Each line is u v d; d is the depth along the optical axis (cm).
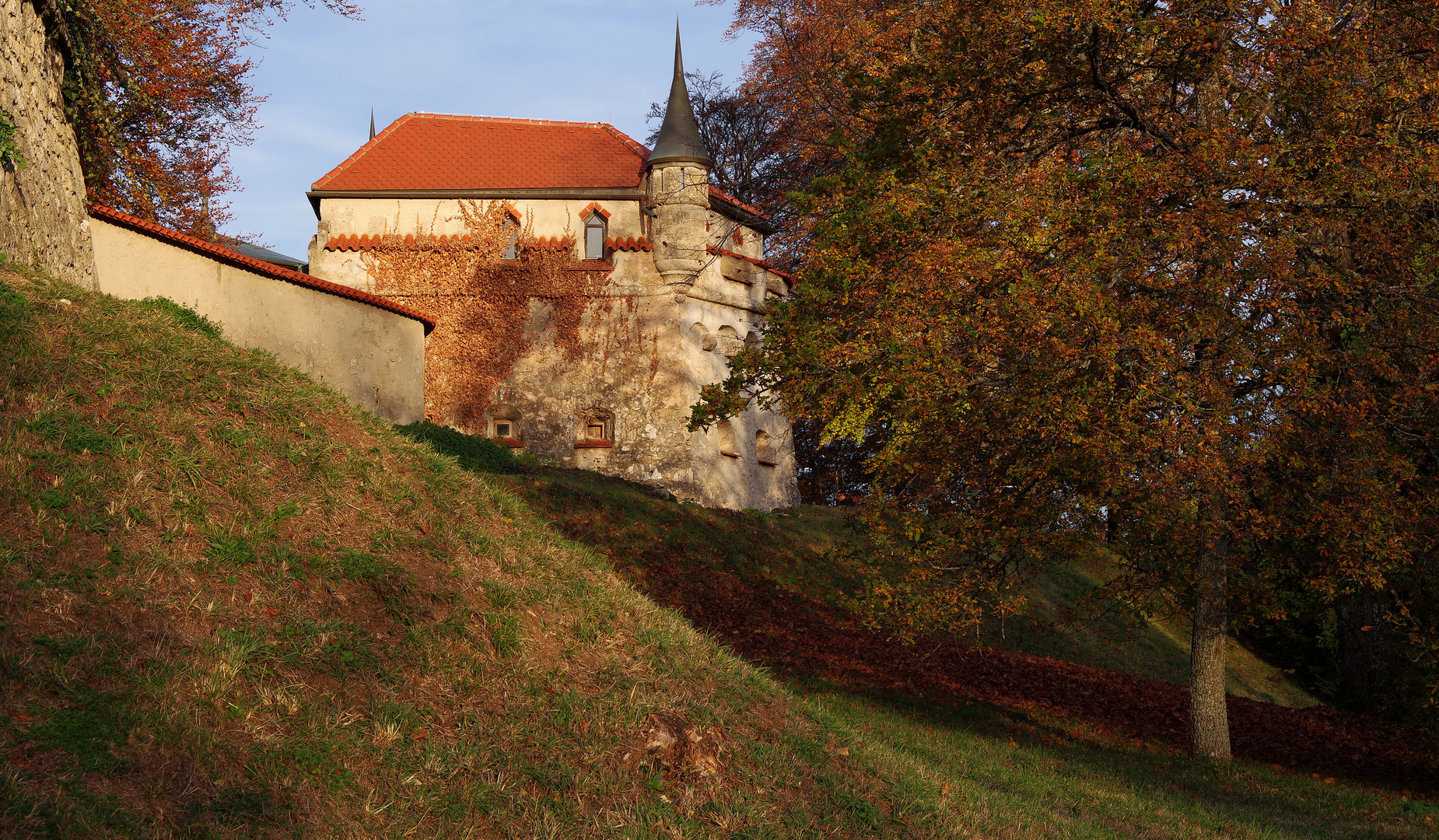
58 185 1062
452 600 686
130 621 531
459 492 843
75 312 754
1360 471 1030
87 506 584
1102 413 968
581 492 2119
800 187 2978
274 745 505
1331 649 2303
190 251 1662
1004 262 1022
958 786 800
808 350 1080
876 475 1225
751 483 2931
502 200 2756
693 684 736
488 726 598
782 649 1642
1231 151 1019
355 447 803
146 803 441
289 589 616
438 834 502
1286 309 996
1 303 700
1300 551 1227
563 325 2705
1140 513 1060
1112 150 1120
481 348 2705
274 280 1834
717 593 1900
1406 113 1097
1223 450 1004
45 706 461
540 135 3023
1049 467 1042
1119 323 962
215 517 634
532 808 544
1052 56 1139
